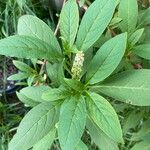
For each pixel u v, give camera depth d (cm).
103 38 51
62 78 41
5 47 39
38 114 41
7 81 101
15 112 98
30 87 45
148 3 67
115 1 41
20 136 40
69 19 44
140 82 40
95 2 41
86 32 42
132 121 55
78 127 37
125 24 50
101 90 41
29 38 40
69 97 40
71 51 43
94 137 46
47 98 40
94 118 39
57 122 41
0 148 92
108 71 39
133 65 53
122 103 57
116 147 46
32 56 39
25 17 45
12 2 94
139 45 47
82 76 43
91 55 45
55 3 95
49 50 41
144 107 55
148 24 58
